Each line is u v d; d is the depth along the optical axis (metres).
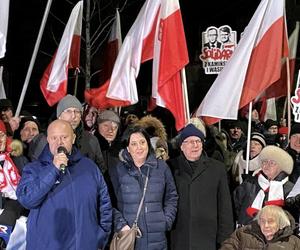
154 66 6.12
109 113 6.23
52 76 6.64
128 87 6.46
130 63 6.47
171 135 11.34
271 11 5.73
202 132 5.49
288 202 5.00
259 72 5.73
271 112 9.78
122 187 4.80
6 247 4.72
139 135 4.83
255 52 5.77
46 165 4.27
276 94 6.89
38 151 5.40
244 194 5.28
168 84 5.85
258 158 5.57
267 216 4.49
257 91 5.71
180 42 5.84
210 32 7.30
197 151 5.08
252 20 5.74
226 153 6.75
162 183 4.84
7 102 6.22
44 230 4.19
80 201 4.27
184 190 5.04
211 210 5.03
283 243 4.48
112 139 6.20
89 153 5.28
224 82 5.70
